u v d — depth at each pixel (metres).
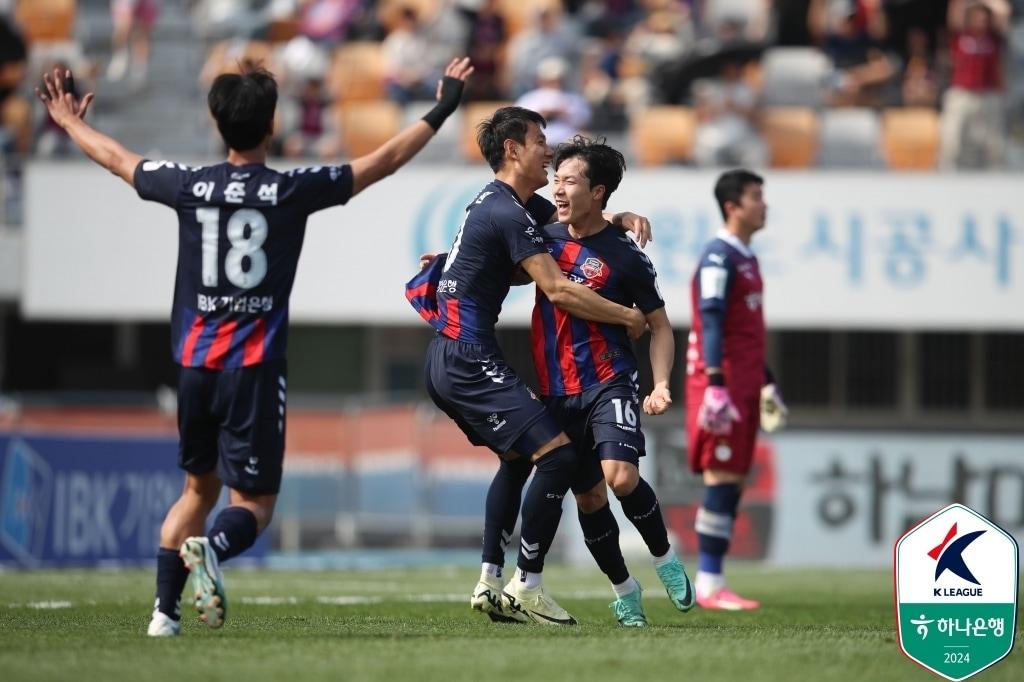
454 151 62.06
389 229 56.84
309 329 65.50
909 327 55.50
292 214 18.44
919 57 66.94
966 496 50.44
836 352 63.28
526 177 21.56
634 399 21.55
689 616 26.78
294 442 51.25
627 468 21.00
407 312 56.81
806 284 55.69
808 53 64.38
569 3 71.25
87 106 19.53
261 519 18.38
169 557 18.97
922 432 50.59
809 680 15.16
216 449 18.81
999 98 61.12
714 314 28.36
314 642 18.17
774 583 38.97
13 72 66.94
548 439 20.66
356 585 35.31
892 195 55.62
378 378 65.50
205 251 18.28
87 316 57.28
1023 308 55.34
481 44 66.12
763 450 50.41
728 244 29.06
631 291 21.70
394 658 16.55
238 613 24.92
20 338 66.44
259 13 71.12
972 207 55.44
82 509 42.28
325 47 68.25
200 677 14.99
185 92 69.00
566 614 21.98
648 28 70.56
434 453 51.06
